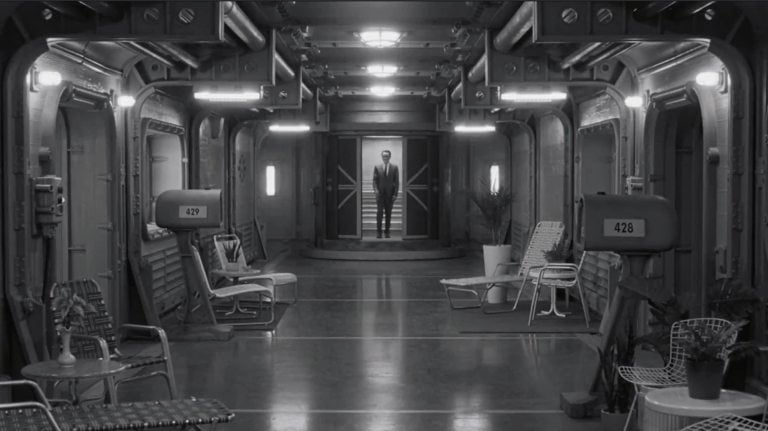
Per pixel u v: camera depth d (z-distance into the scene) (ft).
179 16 22.40
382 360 28.17
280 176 71.46
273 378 25.67
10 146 21.63
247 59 31.96
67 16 22.24
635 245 20.84
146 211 38.99
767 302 21.01
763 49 21.43
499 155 65.92
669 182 30.19
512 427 20.52
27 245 22.12
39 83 23.21
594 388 21.89
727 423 15.01
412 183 70.23
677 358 18.84
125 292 31.63
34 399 21.71
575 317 36.40
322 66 42.86
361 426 20.58
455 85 51.01
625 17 22.11
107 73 29.43
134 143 32.37
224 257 39.81
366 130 67.62
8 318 21.66
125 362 20.02
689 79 26.45
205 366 27.40
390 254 62.59
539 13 22.18
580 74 32.53
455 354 29.14
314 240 69.00
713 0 20.71
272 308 35.32
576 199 40.60
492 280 37.96
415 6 28.58
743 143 22.06
